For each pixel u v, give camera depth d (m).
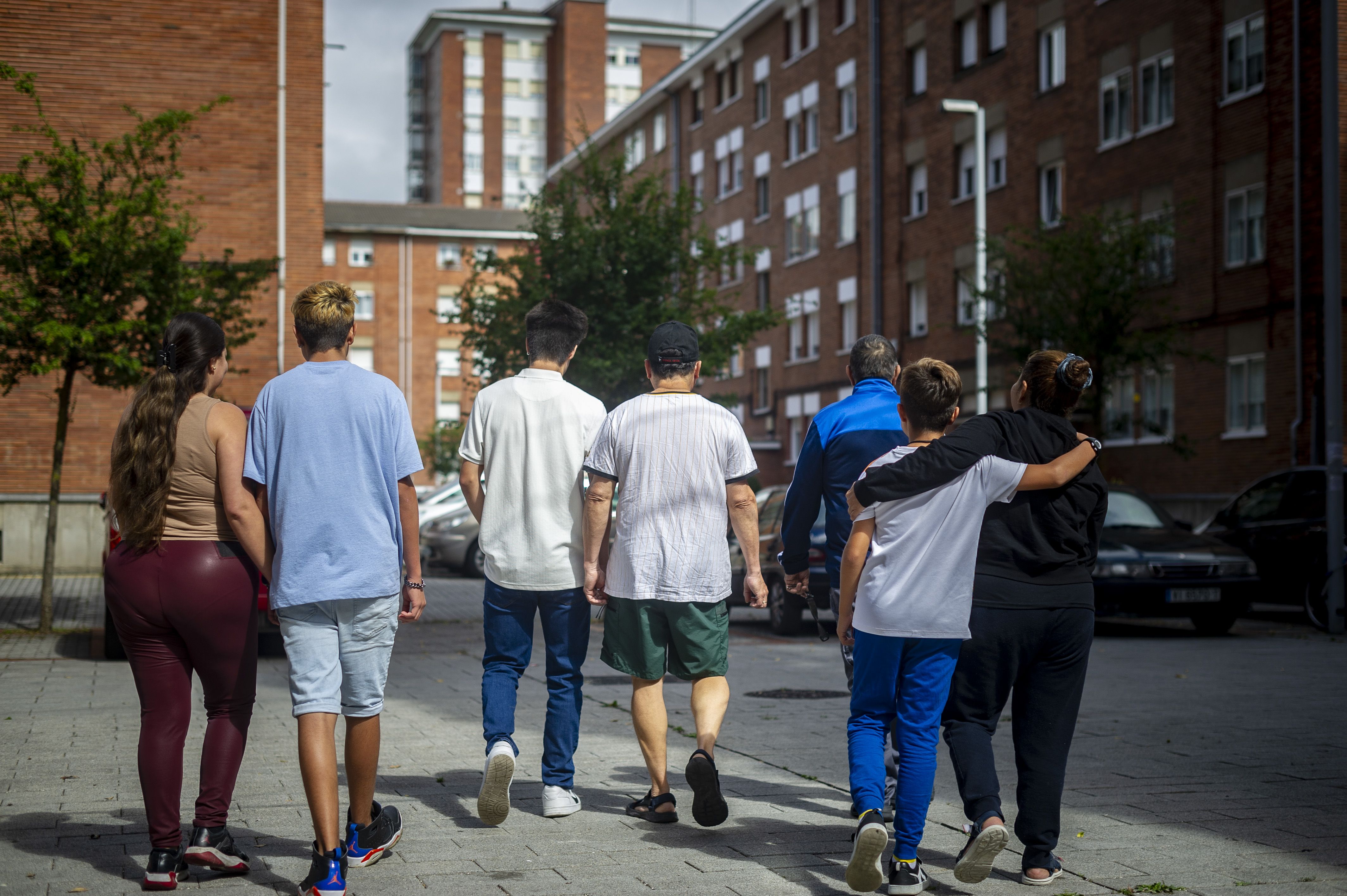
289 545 4.68
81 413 25.02
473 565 25.44
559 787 5.70
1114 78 29.55
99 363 14.08
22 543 24.69
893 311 38.44
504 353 22.20
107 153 14.82
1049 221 32.12
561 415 5.74
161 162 15.27
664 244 21.97
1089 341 21.67
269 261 16.52
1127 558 14.34
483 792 5.29
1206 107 26.70
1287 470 17.08
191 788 6.26
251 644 4.83
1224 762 7.00
